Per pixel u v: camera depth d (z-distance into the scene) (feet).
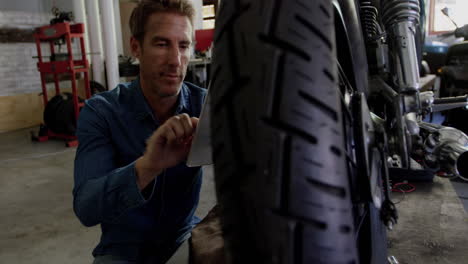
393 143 1.52
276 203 0.90
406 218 5.83
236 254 0.93
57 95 13.79
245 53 1.00
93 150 2.70
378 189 1.43
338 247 0.95
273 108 0.94
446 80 10.45
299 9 1.04
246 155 0.94
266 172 0.91
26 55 16.97
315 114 0.97
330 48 1.06
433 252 4.83
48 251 5.95
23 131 16.03
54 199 8.07
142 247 3.06
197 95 3.34
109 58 15.06
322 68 1.02
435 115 13.78
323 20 1.07
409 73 1.53
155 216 3.05
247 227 0.92
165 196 3.02
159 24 2.79
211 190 8.08
